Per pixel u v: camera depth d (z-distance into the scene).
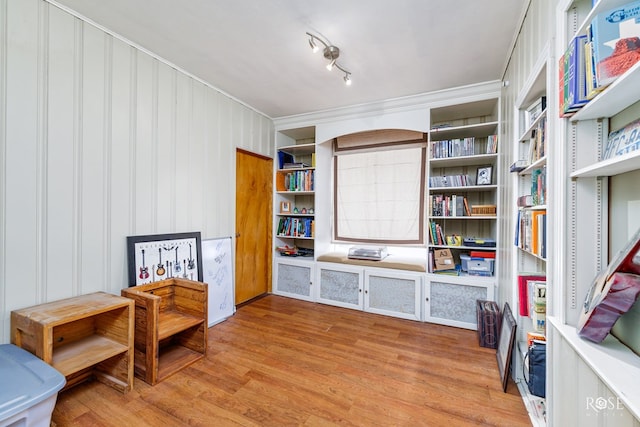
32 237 1.64
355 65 2.40
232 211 3.12
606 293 0.88
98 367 1.84
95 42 1.90
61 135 1.75
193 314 2.23
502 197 2.50
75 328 1.81
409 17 1.80
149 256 2.25
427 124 2.98
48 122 1.69
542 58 1.40
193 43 2.12
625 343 0.96
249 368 2.00
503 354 1.94
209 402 1.64
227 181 3.06
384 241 3.53
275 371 1.96
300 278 3.61
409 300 2.96
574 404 1.02
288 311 3.18
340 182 3.81
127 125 2.11
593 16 0.94
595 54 0.85
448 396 1.71
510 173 2.10
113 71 2.01
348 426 1.47
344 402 1.65
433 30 1.92
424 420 1.51
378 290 3.11
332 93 2.98
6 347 1.48
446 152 2.91
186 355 2.14
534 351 1.51
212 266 2.84
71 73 1.79
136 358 1.88
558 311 1.18
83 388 1.76
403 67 2.42
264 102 3.25
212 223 2.87
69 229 1.80
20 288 1.59
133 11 1.77
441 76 2.56
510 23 1.84
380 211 3.55
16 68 1.56
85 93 1.86
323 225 3.71
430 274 2.88
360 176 3.67
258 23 1.88
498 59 2.27
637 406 0.63
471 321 2.71
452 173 3.26
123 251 2.10
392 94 2.97
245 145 3.31
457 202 2.87
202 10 1.76
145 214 2.25
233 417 1.52
